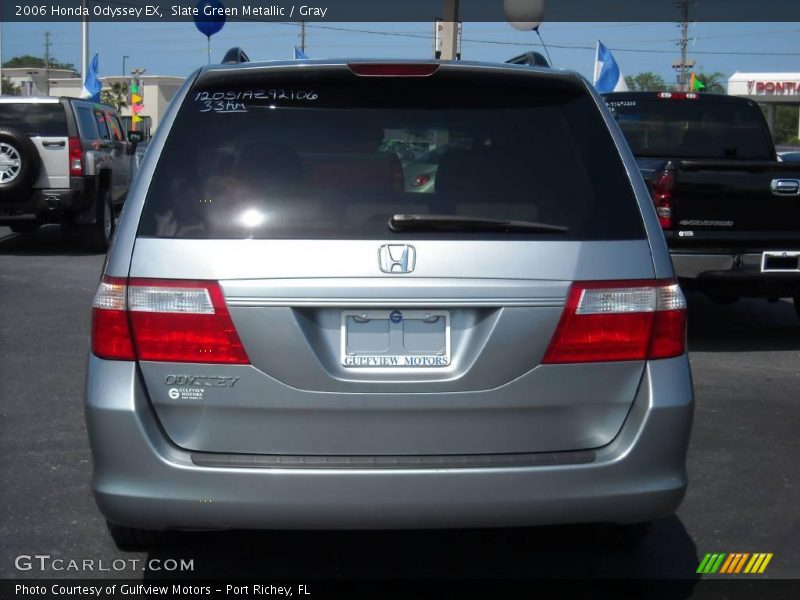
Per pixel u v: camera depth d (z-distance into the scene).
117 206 15.31
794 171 7.65
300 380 3.12
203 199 3.26
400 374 3.14
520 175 3.37
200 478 3.10
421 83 3.55
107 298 3.19
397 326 3.15
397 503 3.11
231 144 3.40
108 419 3.13
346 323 3.14
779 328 9.16
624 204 3.33
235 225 3.20
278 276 3.11
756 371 7.42
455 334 3.16
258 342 3.11
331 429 3.14
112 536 4.03
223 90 3.52
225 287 3.11
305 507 3.10
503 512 3.14
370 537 4.23
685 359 3.32
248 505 3.10
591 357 3.19
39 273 11.86
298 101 3.50
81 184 13.03
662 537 4.30
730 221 7.66
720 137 10.34
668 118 10.32
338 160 3.38
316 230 3.19
